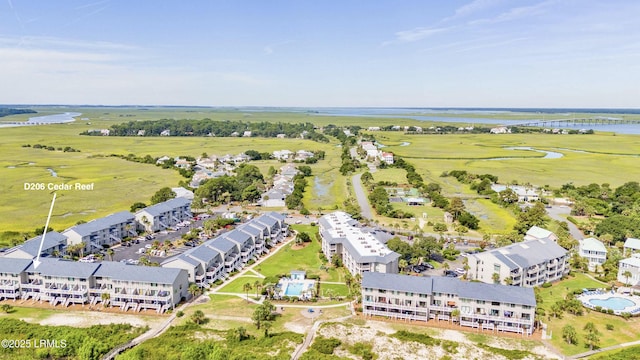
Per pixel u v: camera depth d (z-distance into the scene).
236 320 133.25
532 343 121.38
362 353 115.38
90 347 112.56
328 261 185.00
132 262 176.00
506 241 190.25
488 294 129.25
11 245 189.50
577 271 176.25
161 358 110.69
